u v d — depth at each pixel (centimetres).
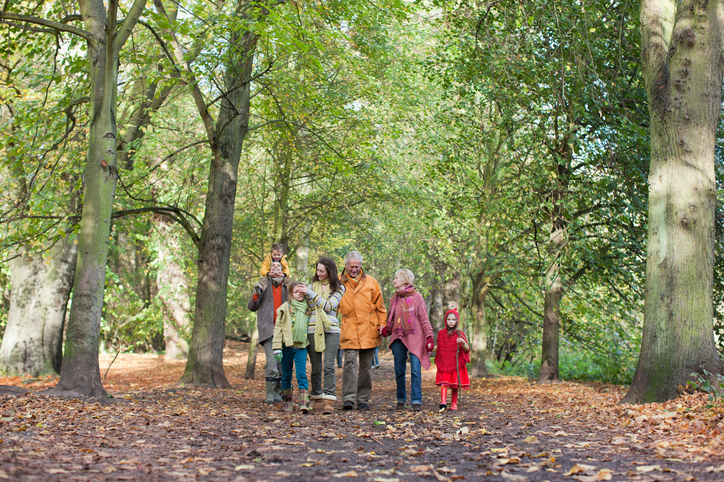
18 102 1016
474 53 1245
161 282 2334
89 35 738
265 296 815
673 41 741
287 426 545
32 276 1368
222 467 342
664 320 709
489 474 334
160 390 955
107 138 736
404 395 740
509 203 1309
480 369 1720
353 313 717
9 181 1006
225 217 1088
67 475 292
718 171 1159
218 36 921
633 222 1260
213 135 1052
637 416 586
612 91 1152
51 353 1366
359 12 1245
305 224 1797
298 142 1457
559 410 720
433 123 1625
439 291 2547
